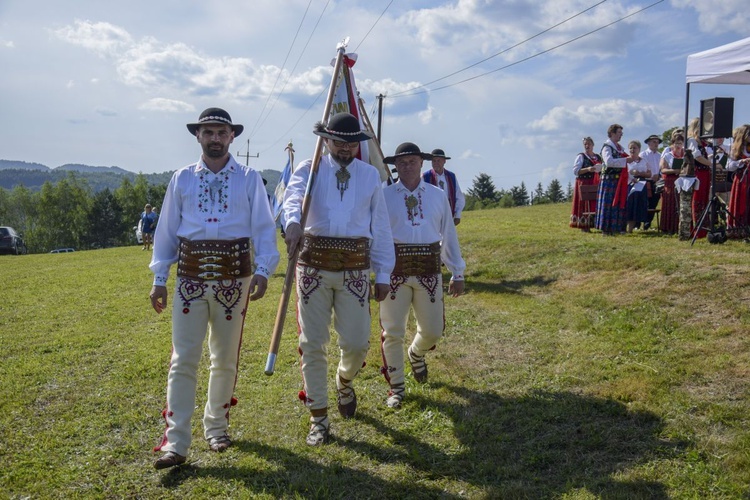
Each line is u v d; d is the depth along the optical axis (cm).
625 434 400
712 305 584
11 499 357
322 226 417
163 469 390
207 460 402
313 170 421
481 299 762
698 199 939
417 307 493
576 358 532
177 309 388
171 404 388
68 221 8400
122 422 466
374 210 433
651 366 491
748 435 378
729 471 351
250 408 486
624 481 353
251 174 401
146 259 1714
